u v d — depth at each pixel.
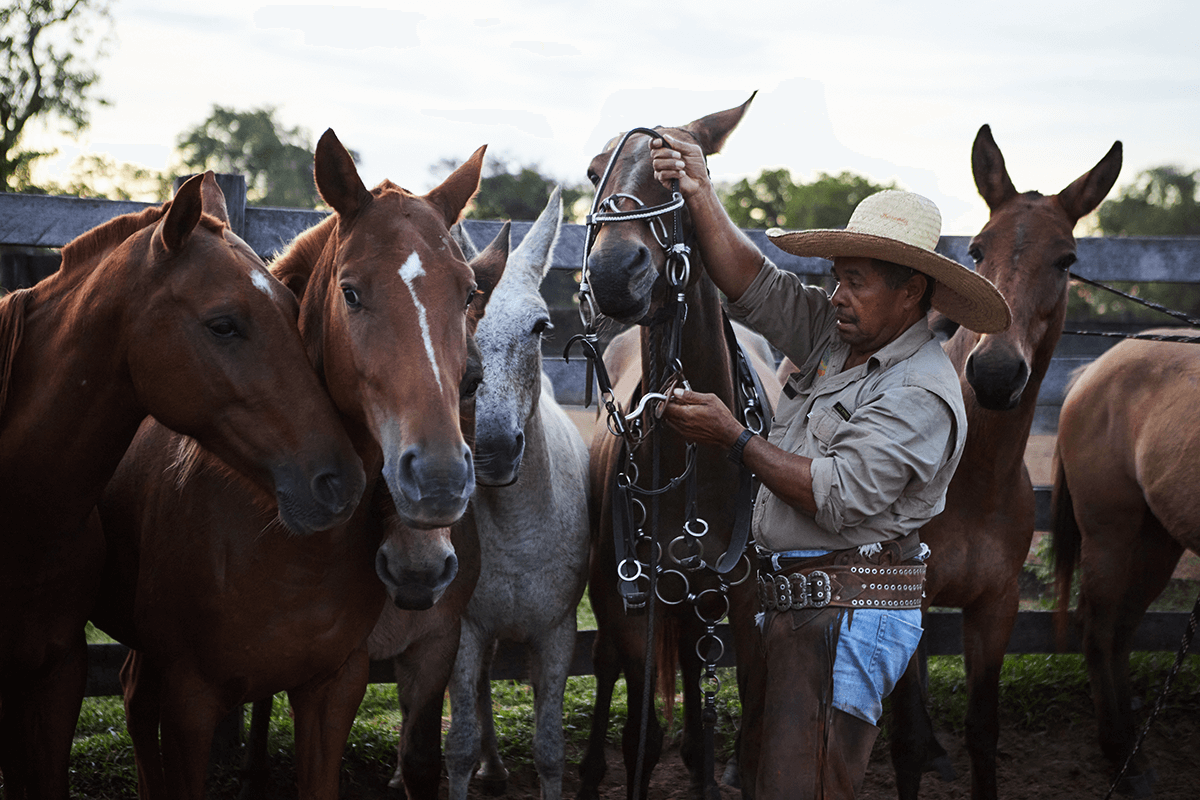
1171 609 5.56
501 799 3.58
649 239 2.51
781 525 2.20
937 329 3.86
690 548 2.74
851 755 2.09
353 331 1.86
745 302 2.48
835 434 2.11
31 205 3.72
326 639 2.29
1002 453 3.16
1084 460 3.96
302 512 1.93
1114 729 3.80
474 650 3.12
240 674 2.29
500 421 2.77
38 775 2.42
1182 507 3.57
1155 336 3.76
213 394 1.96
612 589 2.96
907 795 3.18
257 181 33.50
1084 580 3.98
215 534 2.22
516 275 2.98
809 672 2.07
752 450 2.13
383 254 1.86
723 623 4.20
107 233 2.19
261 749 3.32
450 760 3.06
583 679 4.56
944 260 2.05
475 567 2.91
